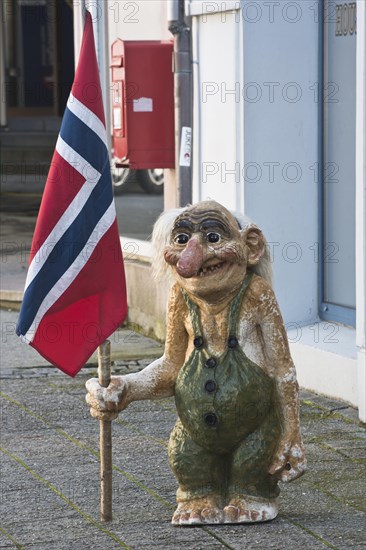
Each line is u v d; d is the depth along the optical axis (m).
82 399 8.59
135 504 6.36
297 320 9.29
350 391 8.23
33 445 7.46
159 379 6.00
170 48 10.09
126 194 11.11
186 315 5.95
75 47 11.96
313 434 7.61
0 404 8.45
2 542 5.79
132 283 10.89
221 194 9.27
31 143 29.41
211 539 5.80
